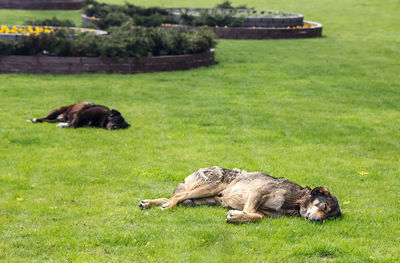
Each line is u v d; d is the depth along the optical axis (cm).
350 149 1082
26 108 1328
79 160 909
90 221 625
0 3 3853
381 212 681
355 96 1695
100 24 2773
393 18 4209
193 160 934
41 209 661
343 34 3428
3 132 1076
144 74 1931
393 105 1578
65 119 1196
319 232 594
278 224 615
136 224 617
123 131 1144
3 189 740
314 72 2119
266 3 5116
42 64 1844
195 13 3497
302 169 906
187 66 2075
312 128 1251
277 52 2605
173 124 1229
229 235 582
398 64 2366
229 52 2550
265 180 652
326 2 5181
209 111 1391
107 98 1499
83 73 1880
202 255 530
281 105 1515
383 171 922
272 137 1138
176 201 670
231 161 934
